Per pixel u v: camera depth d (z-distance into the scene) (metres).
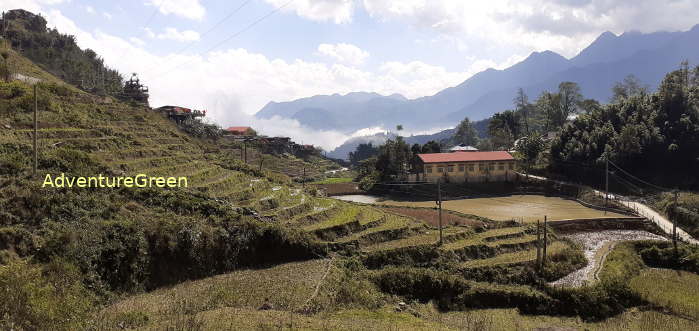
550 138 119.88
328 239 42.25
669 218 61.94
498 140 132.25
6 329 19.00
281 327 23.31
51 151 39.06
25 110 48.78
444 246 44.94
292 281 33.06
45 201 30.19
